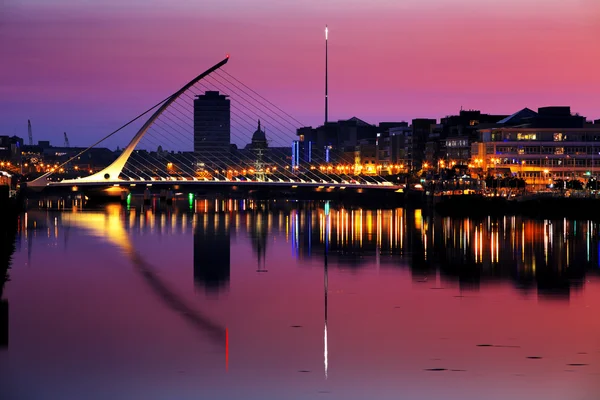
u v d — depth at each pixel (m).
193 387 56.09
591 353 62.41
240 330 70.12
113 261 116.25
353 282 94.31
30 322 73.12
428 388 55.56
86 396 54.47
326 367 59.81
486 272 101.75
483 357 61.66
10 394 54.75
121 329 70.50
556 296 84.25
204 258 119.81
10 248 134.62
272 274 101.62
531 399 53.56
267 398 54.16
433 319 73.50
